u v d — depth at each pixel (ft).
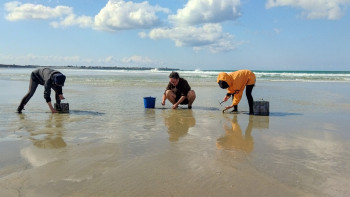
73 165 9.98
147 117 20.38
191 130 16.08
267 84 60.64
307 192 8.08
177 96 25.84
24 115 20.77
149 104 25.14
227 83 22.36
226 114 22.24
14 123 17.62
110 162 10.33
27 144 12.70
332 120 19.63
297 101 30.91
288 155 11.50
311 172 9.61
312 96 36.24
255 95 37.55
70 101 29.53
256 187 8.35
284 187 8.38
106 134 14.75
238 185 8.47
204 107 26.48
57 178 8.83
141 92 39.81
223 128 16.75
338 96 36.14
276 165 10.25
